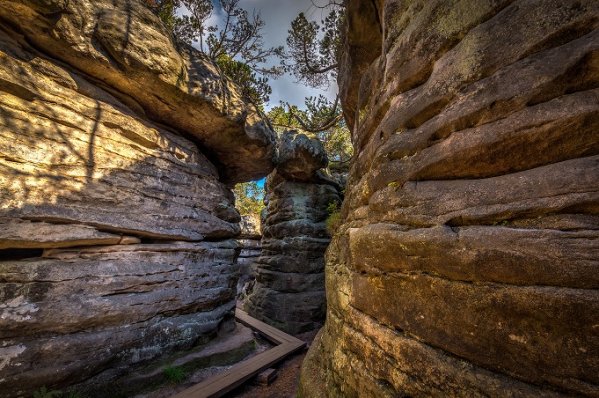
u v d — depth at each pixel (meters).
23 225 5.20
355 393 3.67
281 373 7.92
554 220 2.12
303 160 13.73
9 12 5.30
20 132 5.38
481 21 2.89
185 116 8.09
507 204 2.36
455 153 2.80
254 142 9.73
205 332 8.35
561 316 1.93
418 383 2.74
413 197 3.16
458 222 2.69
